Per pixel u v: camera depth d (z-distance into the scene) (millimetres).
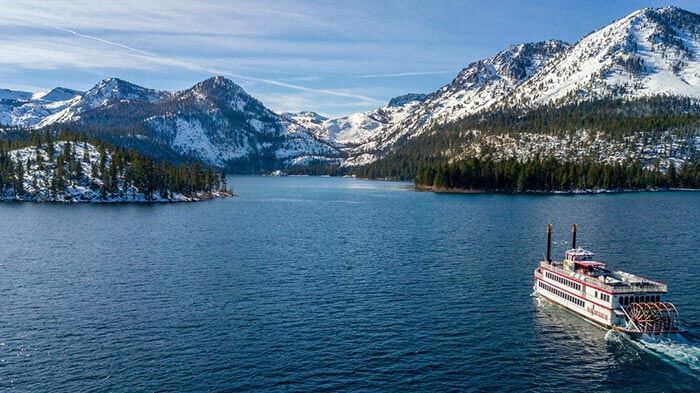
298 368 68625
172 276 113312
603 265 93688
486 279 112312
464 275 115500
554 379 67188
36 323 83875
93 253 137750
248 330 81312
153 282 108312
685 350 76375
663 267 120875
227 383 64625
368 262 128250
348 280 110688
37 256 133500
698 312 90625
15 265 123000
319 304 94188
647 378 68062
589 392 64250
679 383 66938
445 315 89312
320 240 160375
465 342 77875
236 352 73250
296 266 123562
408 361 71125
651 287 84875
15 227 183125
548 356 73875
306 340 77562
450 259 131625
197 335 79188
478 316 89188
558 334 81875
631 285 85688
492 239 160750
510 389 64375
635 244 148875
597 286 85812
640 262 125812
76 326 82625
